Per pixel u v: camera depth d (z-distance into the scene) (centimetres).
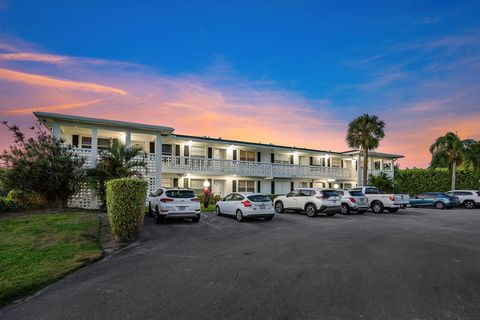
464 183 3538
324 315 412
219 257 738
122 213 941
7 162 1463
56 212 1453
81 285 542
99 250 794
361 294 491
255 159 3106
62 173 1505
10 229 1031
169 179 2538
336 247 856
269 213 1462
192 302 455
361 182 3694
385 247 859
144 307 438
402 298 475
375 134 3062
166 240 966
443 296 484
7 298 484
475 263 687
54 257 722
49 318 407
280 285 532
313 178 3356
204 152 2781
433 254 774
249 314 413
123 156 1662
